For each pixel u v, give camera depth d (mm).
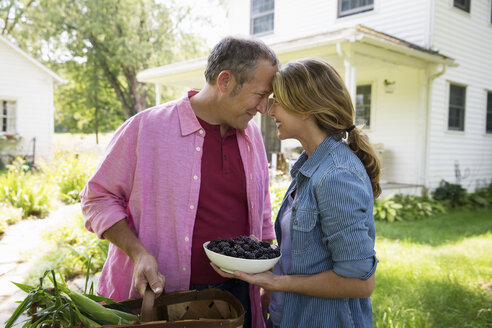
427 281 3566
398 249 4809
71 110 21984
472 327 2748
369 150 1379
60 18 18703
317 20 9883
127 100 22234
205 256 1577
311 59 1362
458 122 9500
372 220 1299
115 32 19562
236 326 1167
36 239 5188
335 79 1341
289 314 1406
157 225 1515
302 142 1431
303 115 1346
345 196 1215
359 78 9250
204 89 1554
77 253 3844
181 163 1518
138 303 1337
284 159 9906
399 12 8516
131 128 1521
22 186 7070
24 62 13141
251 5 11578
